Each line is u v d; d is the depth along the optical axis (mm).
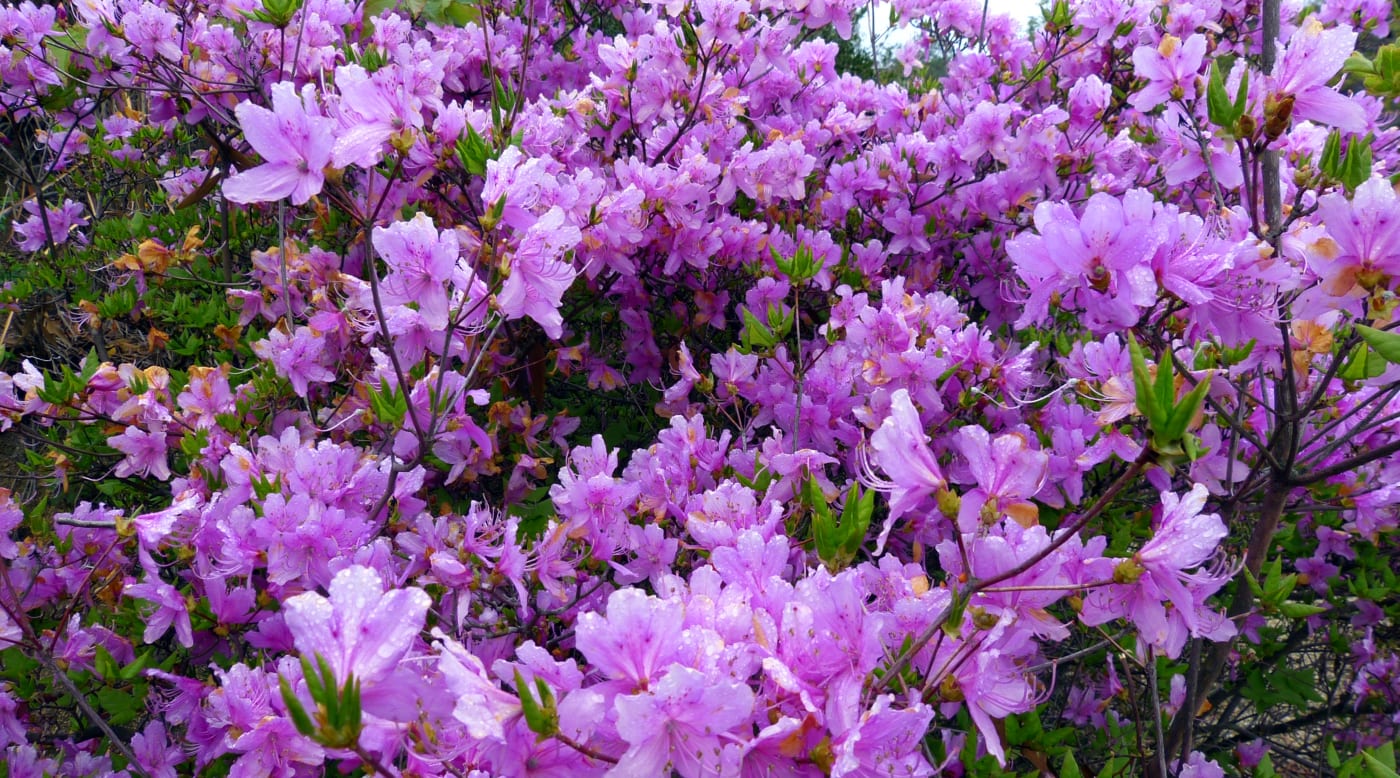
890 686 354
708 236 780
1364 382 499
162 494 792
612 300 947
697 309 867
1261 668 791
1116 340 549
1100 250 394
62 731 704
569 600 552
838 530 337
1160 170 924
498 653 539
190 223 1054
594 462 561
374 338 680
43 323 1213
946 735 518
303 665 241
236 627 530
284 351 651
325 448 538
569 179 703
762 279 792
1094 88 931
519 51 1024
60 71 827
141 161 1247
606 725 308
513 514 694
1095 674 770
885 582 423
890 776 315
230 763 548
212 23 891
